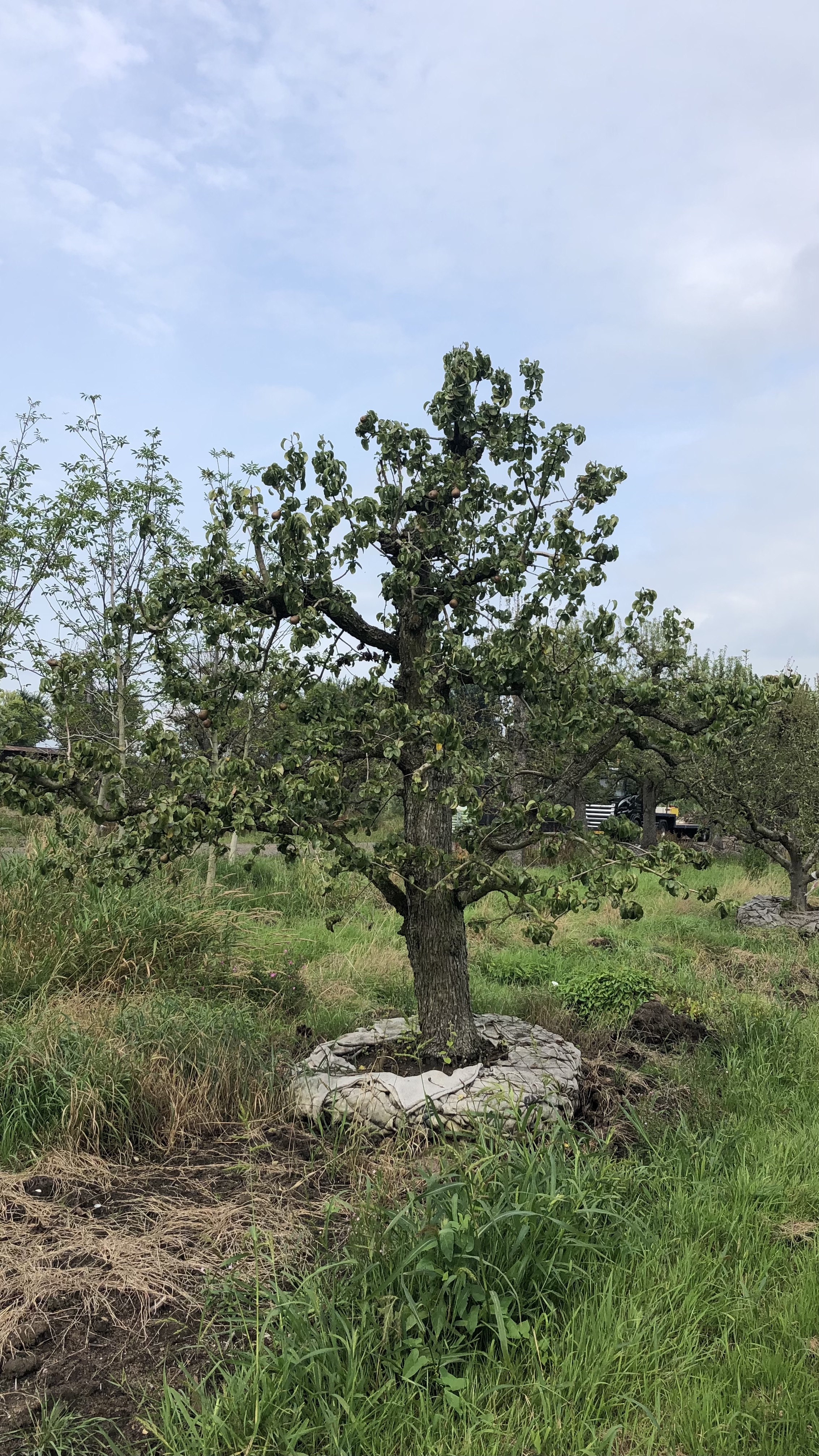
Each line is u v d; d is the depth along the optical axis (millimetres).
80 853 4391
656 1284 3059
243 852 13250
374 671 4484
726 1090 5070
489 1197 3146
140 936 6156
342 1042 4953
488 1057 4789
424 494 4988
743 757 11945
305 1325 2627
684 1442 2404
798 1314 2945
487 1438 2354
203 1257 3195
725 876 16500
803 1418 2461
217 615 4398
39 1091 4109
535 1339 2664
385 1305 2725
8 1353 2656
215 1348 2707
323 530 4254
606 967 7566
